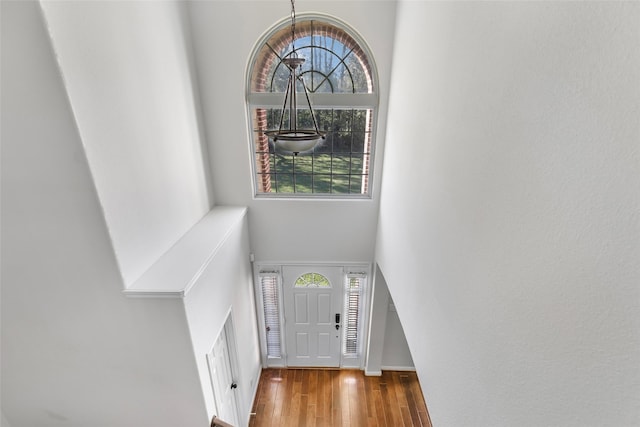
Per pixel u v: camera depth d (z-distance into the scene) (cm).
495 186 139
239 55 331
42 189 181
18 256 198
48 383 237
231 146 367
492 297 141
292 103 246
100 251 196
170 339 223
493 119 140
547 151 106
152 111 244
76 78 166
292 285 444
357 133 381
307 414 412
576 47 94
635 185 75
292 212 399
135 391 241
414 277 251
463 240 169
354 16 322
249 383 406
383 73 341
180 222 293
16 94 161
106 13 189
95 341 223
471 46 161
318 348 484
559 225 101
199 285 243
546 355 108
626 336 79
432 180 215
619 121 80
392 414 415
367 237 413
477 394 154
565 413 100
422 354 230
